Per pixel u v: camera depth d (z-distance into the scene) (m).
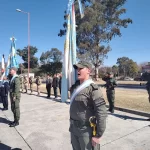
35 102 11.20
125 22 43.78
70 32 6.04
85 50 44.75
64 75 5.98
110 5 43.62
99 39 44.59
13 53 13.79
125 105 8.77
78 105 2.55
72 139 2.80
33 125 6.36
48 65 67.81
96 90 2.48
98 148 2.60
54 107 9.38
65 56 5.99
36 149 4.50
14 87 6.20
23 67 72.88
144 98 11.28
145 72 6.88
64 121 6.73
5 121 6.94
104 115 2.45
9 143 4.90
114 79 7.70
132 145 4.55
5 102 9.02
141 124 6.10
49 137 5.22
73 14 6.08
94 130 2.53
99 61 44.75
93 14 41.25
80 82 2.69
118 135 5.19
